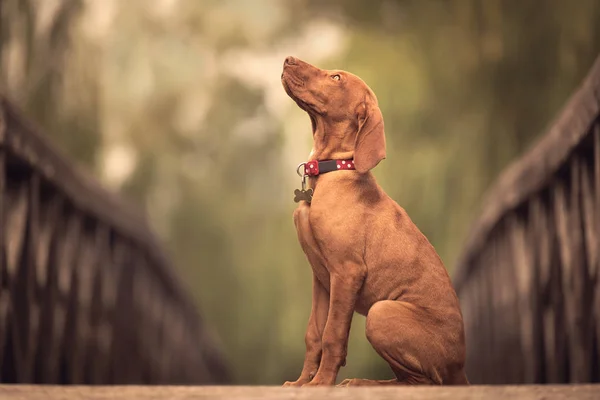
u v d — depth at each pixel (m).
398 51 17.47
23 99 10.66
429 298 4.19
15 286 7.07
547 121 12.13
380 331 4.07
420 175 16.22
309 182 4.44
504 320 9.30
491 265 9.89
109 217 9.65
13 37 10.48
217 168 25.03
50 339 7.81
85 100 12.84
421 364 4.10
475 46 14.43
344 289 4.13
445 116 16.44
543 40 12.05
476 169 15.14
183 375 14.34
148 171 23.41
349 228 4.17
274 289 24.12
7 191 7.23
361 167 4.21
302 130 24.91
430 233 15.96
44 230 7.90
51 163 7.61
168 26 23.98
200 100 24.88
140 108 23.67
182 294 13.98
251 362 23.62
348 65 17.78
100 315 9.52
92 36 13.89
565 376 7.36
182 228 24.23
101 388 3.19
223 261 24.31
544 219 7.82
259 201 25.03
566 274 6.98
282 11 24.31
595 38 10.31
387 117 16.95
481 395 2.92
